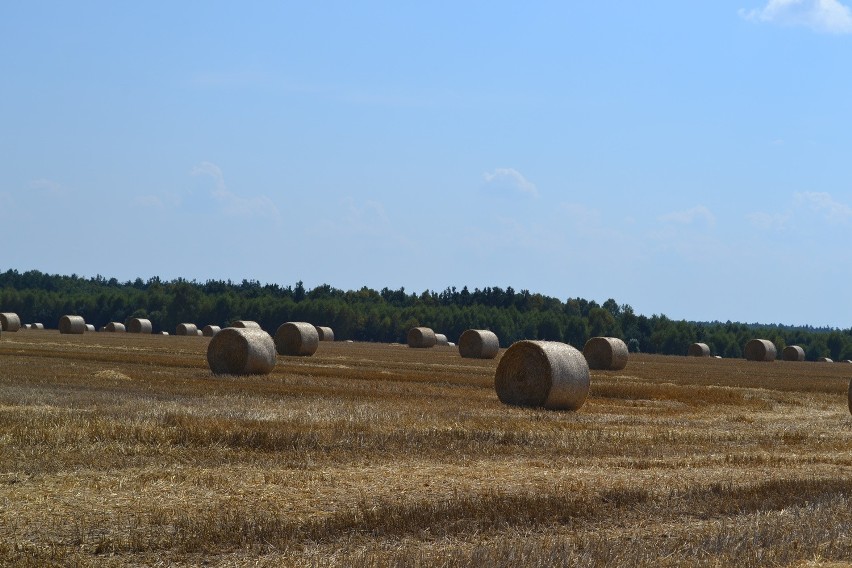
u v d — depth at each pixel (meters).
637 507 17.98
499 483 19.91
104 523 15.81
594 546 14.85
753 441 28.56
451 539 15.41
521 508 17.25
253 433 24.62
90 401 32.06
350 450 23.70
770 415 37.91
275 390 38.78
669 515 17.59
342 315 178.00
